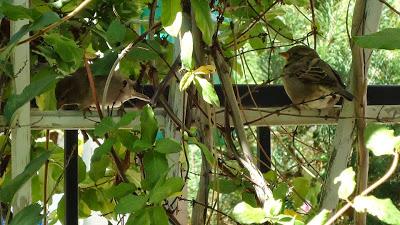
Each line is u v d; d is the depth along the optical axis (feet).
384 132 4.78
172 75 6.24
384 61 13.26
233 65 8.31
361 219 5.97
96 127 5.56
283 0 8.01
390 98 7.14
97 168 7.47
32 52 7.09
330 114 7.37
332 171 6.27
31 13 5.47
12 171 6.00
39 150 7.75
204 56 6.28
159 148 5.31
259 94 7.37
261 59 13.85
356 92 6.22
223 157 6.73
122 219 7.17
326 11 12.64
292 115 7.11
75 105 7.87
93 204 7.93
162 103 6.28
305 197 7.20
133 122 6.42
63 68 6.71
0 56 5.57
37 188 8.14
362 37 4.59
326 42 12.81
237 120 6.42
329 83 9.94
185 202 6.66
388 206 4.58
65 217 6.64
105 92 6.06
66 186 6.61
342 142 6.27
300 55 10.75
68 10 7.39
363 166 6.19
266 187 6.07
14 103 5.43
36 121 6.26
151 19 6.73
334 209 6.15
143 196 5.11
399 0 12.77
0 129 6.22
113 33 6.20
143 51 6.27
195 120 6.46
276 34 8.12
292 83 10.37
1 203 6.36
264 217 5.13
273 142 11.48
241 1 7.80
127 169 7.30
